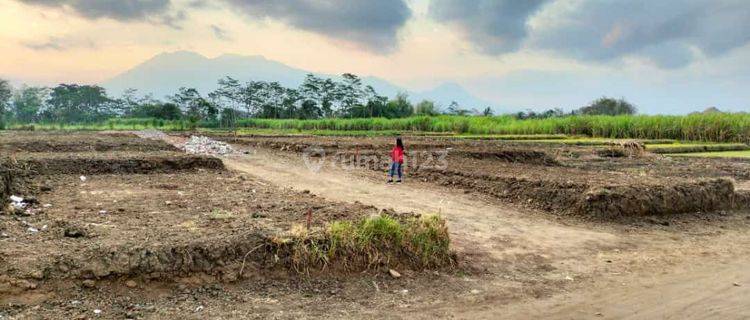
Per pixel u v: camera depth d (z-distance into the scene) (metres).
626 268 8.62
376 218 8.05
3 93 81.94
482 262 8.45
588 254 9.30
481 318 6.27
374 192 14.20
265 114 94.00
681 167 21.84
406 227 8.13
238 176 15.27
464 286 7.38
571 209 12.22
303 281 6.92
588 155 26.70
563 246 9.68
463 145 26.97
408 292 7.00
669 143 36.88
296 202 10.57
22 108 89.62
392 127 58.72
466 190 14.67
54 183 12.30
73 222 8.05
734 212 13.55
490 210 12.38
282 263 7.07
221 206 9.95
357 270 7.38
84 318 5.46
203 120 80.56
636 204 12.22
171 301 6.06
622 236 10.66
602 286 7.69
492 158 21.56
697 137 39.62
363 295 6.77
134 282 6.18
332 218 8.90
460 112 92.75
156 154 17.16
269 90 94.75
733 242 10.63
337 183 15.59
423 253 7.91
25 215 8.45
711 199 13.42
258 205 10.09
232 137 33.12
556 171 17.73
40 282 5.81
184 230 7.71
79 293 5.85
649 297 7.27
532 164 21.53
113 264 6.22
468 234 9.99
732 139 38.00
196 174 15.23
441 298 6.87
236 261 6.84
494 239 9.80
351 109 91.88
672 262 9.05
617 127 43.41
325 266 7.20
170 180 13.66
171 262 6.48
